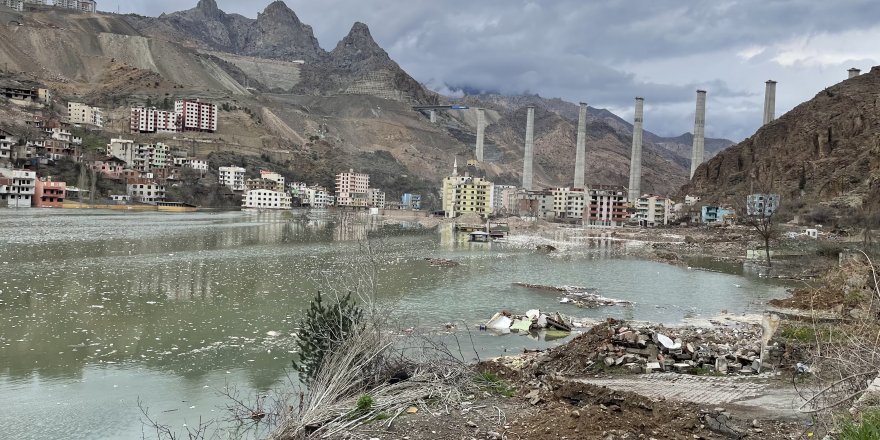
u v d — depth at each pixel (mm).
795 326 23453
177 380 24812
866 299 27203
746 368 21734
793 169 194000
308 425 13883
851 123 191625
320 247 85750
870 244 74562
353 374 16406
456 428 13281
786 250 91812
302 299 43969
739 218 172375
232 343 30922
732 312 43875
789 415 14727
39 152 186500
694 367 22406
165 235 94500
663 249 107062
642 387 18812
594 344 24562
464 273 64562
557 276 65062
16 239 76750
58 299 40562
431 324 36969
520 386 17922
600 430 12836
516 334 34531
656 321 39375
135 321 35250
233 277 54125
